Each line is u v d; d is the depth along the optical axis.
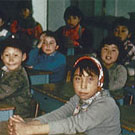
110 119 2.17
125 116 2.69
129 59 4.90
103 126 2.17
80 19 6.44
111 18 7.80
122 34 5.45
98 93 2.20
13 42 3.24
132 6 7.91
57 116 2.37
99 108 2.14
